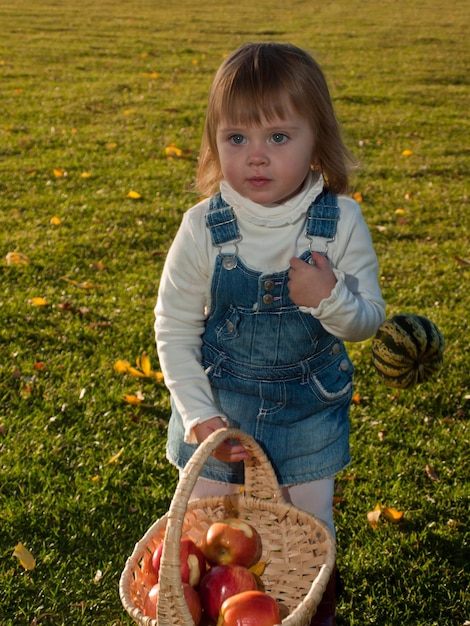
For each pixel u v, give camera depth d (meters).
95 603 3.05
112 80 14.16
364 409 4.32
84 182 8.41
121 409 4.25
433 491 3.71
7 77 14.15
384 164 9.59
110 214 7.32
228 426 2.75
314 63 2.72
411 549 3.34
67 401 4.30
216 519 2.97
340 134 2.81
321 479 2.94
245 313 2.80
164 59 16.80
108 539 3.36
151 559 2.74
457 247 6.86
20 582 3.12
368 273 2.84
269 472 2.75
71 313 5.32
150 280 5.91
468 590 3.16
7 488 3.62
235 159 2.64
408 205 8.03
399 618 3.04
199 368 2.83
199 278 2.84
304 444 2.88
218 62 16.69
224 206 2.79
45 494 3.58
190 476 2.36
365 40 20.09
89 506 3.52
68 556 3.25
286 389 2.84
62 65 15.55
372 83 14.70
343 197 2.89
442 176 9.20
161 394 4.45
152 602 2.55
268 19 24.17
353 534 3.41
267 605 2.47
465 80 15.41
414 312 5.49
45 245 6.51
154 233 6.86
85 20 22.47
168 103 12.37
